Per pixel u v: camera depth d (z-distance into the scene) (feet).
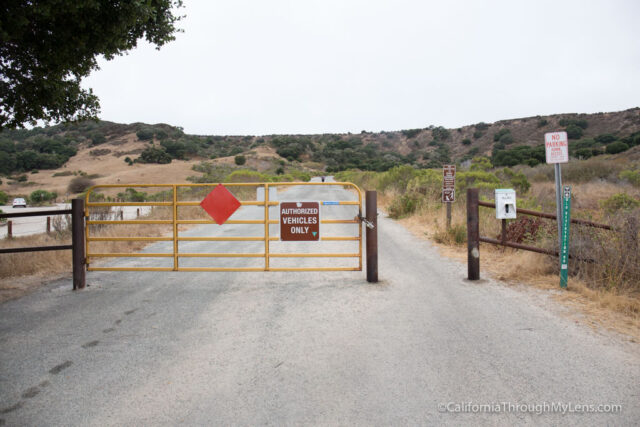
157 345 14.30
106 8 18.78
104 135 554.46
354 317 16.89
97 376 12.06
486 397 10.64
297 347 13.96
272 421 9.68
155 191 246.06
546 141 20.93
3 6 16.22
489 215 37.78
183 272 25.62
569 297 19.16
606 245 21.72
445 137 483.10
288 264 27.76
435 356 13.07
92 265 27.96
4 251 21.31
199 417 9.89
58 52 19.94
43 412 10.19
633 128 314.35
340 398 10.66
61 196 250.78
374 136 572.10
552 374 11.81
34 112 24.02
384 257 29.09
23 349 14.03
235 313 17.67
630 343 13.93
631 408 10.07
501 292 20.21
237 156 357.82
